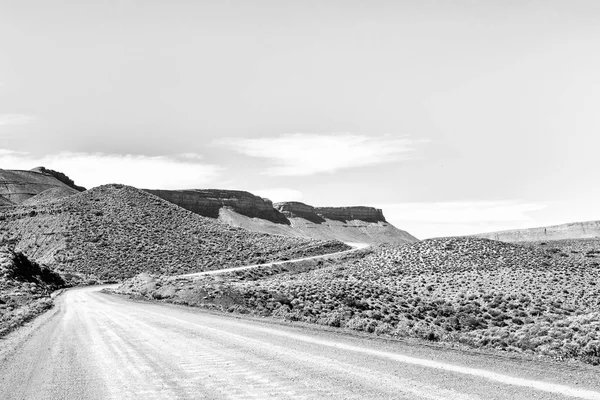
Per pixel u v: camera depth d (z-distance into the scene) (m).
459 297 54.91
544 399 7.47
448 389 8.21
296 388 8.73
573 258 85.88
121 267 108.12
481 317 40.12
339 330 17.88
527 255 83.19
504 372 9.45
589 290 56.09
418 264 83.12
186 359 12.26
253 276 96.62
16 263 71.31
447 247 90.69
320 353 12.29
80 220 135.50
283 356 12.04
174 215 159.25
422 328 19.70
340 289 49.69
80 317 27.41
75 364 12.34
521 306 46.06
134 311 30.83
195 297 42.22
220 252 130.62
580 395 7.66
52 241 121.81
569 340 15.24
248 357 12.12
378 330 18.44
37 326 23.53
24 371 11.75
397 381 8.91
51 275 85.00
